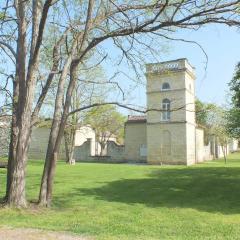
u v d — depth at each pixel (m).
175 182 24.94
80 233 10.77
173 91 47.28
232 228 12.38
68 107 15.12
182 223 13.12
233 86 26.61
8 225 11.69
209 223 13.22
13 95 15.08
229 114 38.22
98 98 40.53
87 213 14.47
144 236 10.72
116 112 55.81
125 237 10.43
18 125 14.67
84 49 15.30
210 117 60.25
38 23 14.77
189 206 17.03
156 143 48.56
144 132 52.94
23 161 14.68
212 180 25.86
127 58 15.41
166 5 12.65
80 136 64.44
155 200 18.55
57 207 15.42
